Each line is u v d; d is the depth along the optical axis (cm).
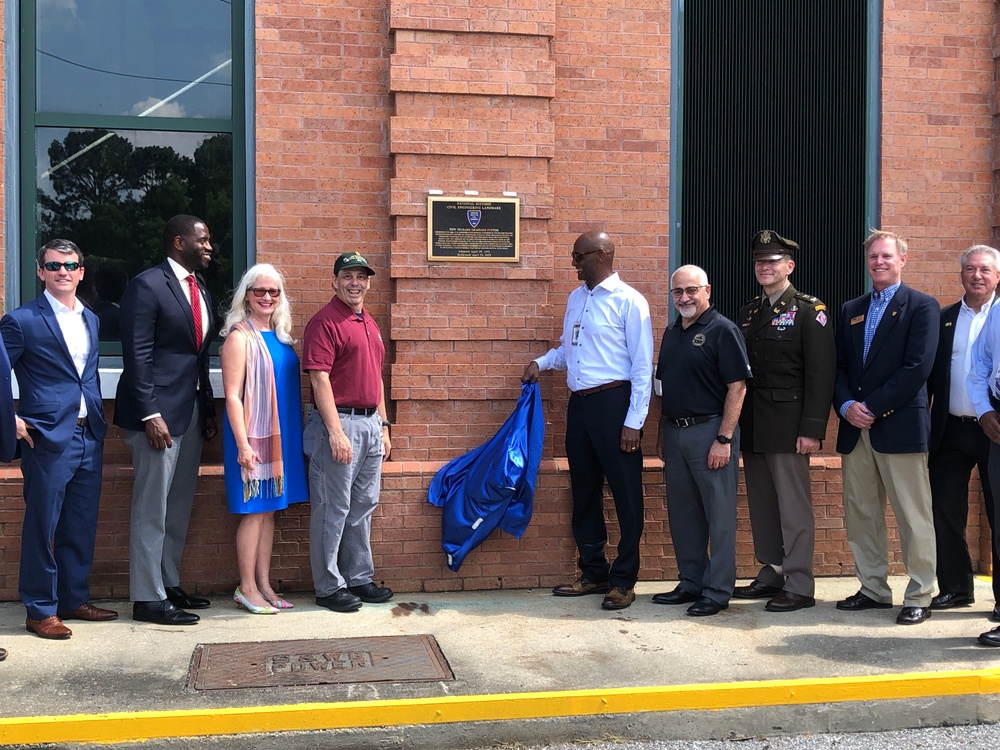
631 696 452
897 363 581
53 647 512
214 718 423
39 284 630
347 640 529
